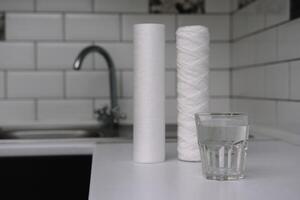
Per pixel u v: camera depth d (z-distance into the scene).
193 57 0.82
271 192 0.58
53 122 1.59
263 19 1.29
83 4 1.60
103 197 0.55
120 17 1.61
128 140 1.12
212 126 0.67
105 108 1.52
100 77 1.61
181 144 0.83
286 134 1.10
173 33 1.63
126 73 1.62
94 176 0.69
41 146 1.06
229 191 0.58
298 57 1.05
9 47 1.58
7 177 1.07
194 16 1.63
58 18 1.59
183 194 0.56
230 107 1.64
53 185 1.08
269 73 1.25
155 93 0.81
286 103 1.13
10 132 1.50
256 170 0.73
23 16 1.58
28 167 1.07
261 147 1.01
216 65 1.65
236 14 1.57
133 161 0.83
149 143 0.81
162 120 0.82
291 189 0.59
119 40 1.61
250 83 1.42
